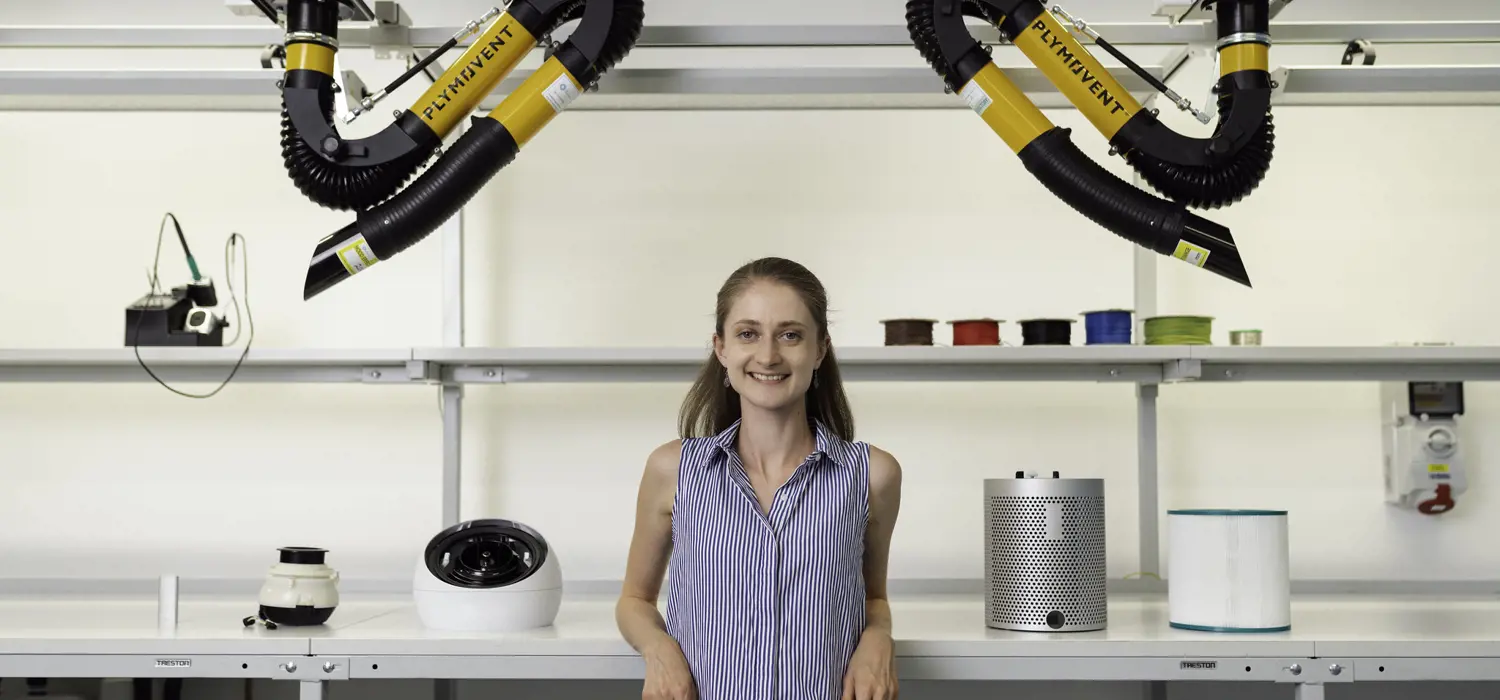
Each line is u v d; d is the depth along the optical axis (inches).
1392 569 92.3
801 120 93.9
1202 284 93.7
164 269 92.4
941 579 90.0
